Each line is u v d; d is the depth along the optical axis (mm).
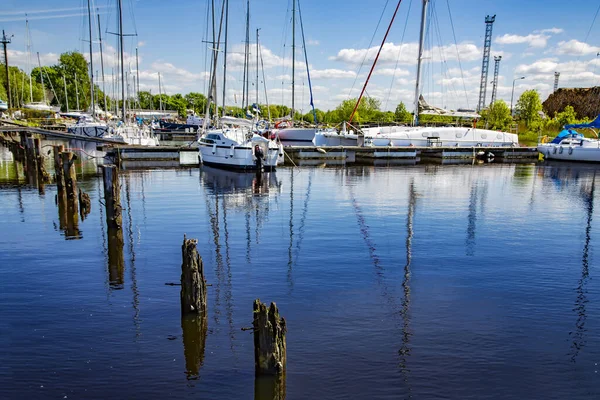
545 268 10469
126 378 5898
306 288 8984
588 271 10273
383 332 7125
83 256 10961
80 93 101750
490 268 10406
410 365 6191
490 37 60531
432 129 39719
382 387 5703
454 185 24594
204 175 27250
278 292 8766
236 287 9016
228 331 7137
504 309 8102
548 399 5531
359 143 38250
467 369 6129
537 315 7871
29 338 6922
